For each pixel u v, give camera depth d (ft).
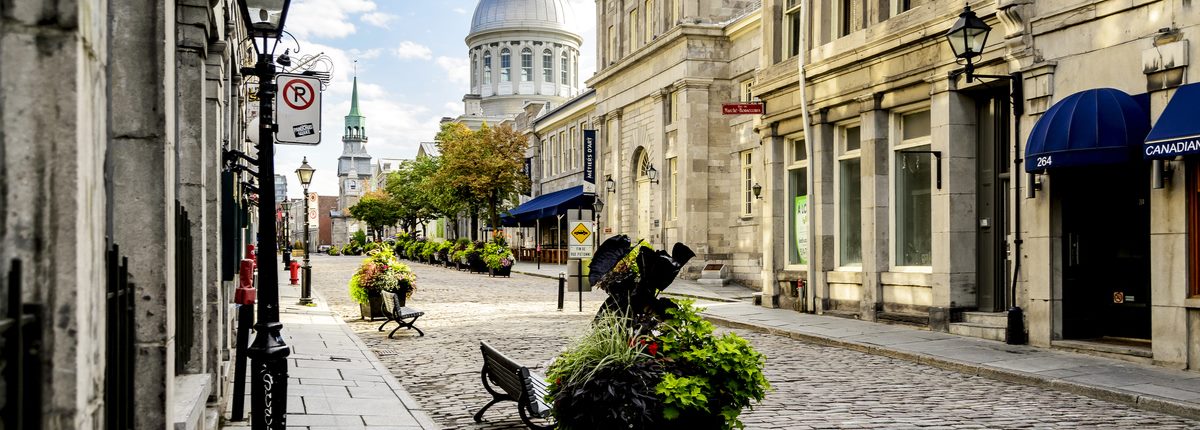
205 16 22.41
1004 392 33.53
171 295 14.69
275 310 21.66
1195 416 28.60
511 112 329.72
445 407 30.45
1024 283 45.93
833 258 63.36
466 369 39.52
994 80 48.14
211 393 25.36
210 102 26.05
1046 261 43.60
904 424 27.30
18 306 7.97
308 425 25.88
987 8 47.32
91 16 9.09
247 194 48.70
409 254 231.91
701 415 16.99
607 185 137.28
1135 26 38.99
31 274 8.55
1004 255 50.11
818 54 63.31
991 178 50.72
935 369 39.55
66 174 8.64
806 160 67.05
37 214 8.57
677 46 112.68
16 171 8.55
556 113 184.85
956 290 51.08
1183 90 35.35
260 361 21.30
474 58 339.36
